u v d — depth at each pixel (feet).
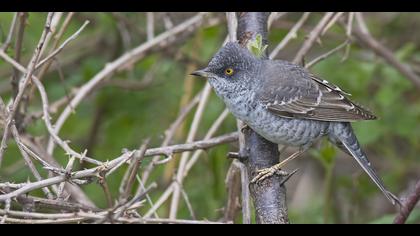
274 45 47.01
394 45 50.26
